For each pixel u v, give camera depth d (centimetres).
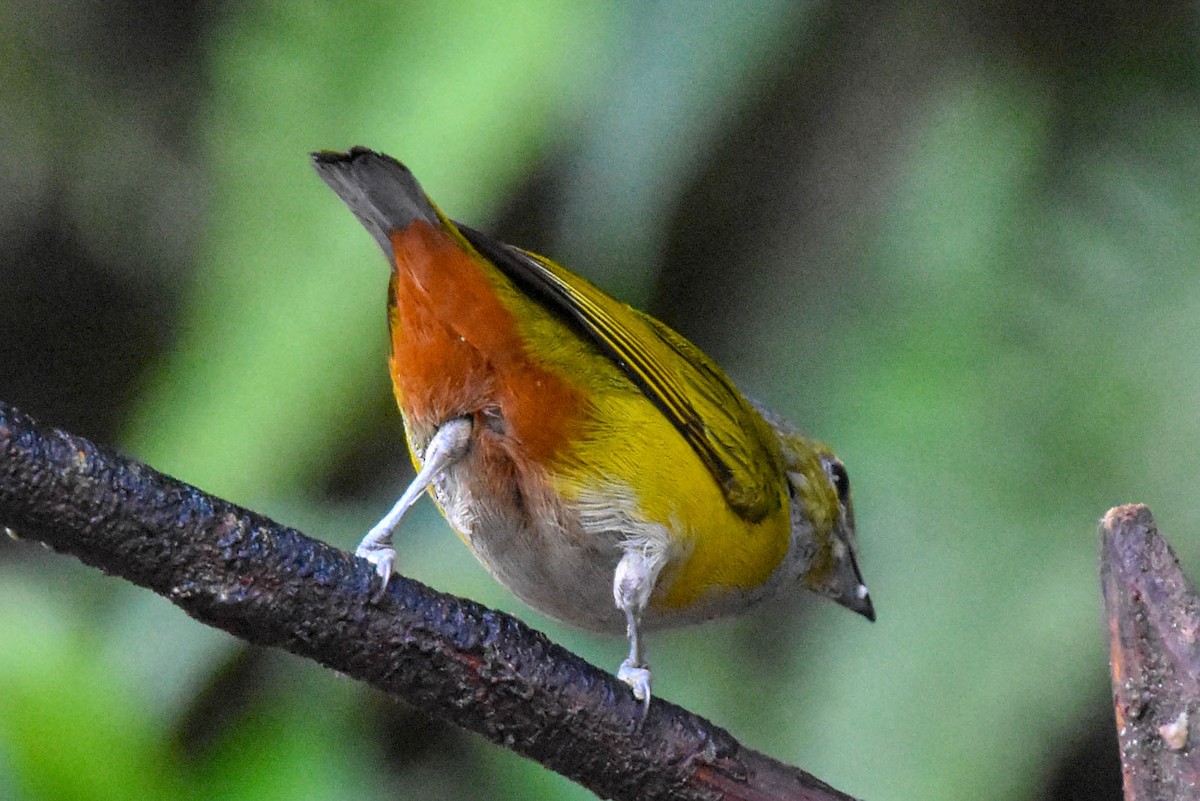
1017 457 1086
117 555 589
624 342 800
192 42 1413
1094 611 1042
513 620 672
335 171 732
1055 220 1155
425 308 766
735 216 1220
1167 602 616
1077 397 1092
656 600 877
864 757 1038
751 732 1088
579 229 1120
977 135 1186
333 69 1140
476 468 802
